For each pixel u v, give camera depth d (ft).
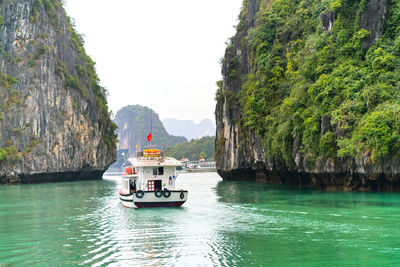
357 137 126.93
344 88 140.56
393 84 132.26
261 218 88.07
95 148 370.73
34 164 298.76
